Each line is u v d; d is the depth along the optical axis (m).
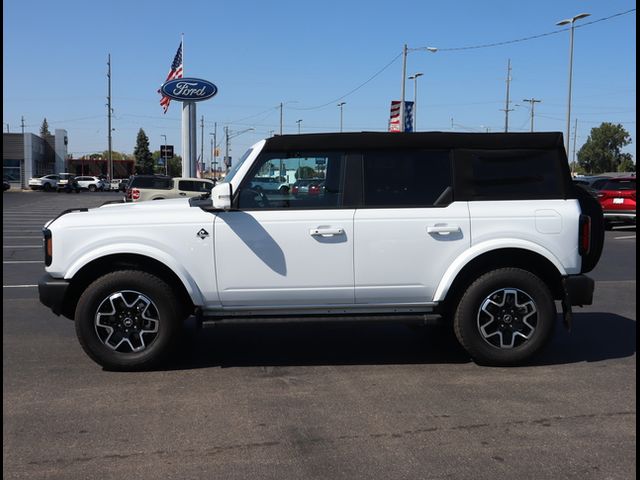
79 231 5.27
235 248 5.31
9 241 16.73
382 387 5.02
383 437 4.04
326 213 5.35
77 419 4.33
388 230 5.36
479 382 5.14
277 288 5.36
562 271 5.45
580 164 99.12
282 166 5.41
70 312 5.63
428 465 3.65
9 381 5.12
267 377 5.27
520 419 4.34
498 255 5.57
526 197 5.50
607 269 11.62
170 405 4.60
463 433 4.10
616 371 5.43
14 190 62.38
